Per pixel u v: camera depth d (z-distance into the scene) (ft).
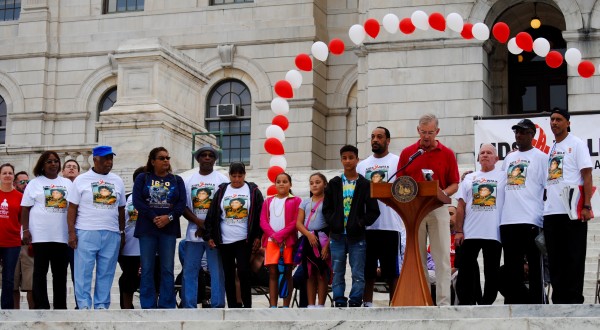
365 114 95.81
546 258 48.57
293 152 108.06
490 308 38.45
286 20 110.22
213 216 47.73
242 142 110.73
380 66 92.68
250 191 48.21
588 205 42.65
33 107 114.73
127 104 81.97
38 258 47.65
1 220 48.62
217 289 47.80
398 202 42.19
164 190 47.19
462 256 45.60
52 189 47.98
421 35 91.86
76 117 114.21
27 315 42.47
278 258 47.42
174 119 82.64
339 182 46.06
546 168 44.24
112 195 47.44
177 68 84.79
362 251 45.50
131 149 80.53
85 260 46.80
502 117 75.92
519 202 44.34
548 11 97.14
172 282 47.29
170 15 113.50
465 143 90.38
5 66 116.06
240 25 111.34
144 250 47.01
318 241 47.03
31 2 116.37
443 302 44.75
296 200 47.88
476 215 45.39
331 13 111.86
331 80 111.04
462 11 92.32
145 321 39.65
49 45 115.44
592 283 56.13
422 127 44.98
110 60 113.70
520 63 100.94
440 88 91.30
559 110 43.88
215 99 112.06
